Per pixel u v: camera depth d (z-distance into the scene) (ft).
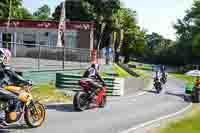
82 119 36.99
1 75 27.63
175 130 35.94
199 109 56.49
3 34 121.60
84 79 43.11
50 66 78.84
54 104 45.68
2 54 29.71
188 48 337.93
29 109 29.35
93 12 194.29
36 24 119.75
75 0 196.85
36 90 54.24
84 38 120.88
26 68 67.97
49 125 32.14
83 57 96.78
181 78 179.73
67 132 30.14
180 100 67.41
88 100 42.91
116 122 37.11
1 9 179.73
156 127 36.50
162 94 76.84
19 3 197.57
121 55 292.40
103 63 115.44
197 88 66.59
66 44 120.98
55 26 118.01
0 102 27.02
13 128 29.48
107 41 196.44
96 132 31.30
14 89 27.94
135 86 87.81
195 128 38.19
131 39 280.51
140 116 42.80
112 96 63.36
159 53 398.42
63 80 61.31
